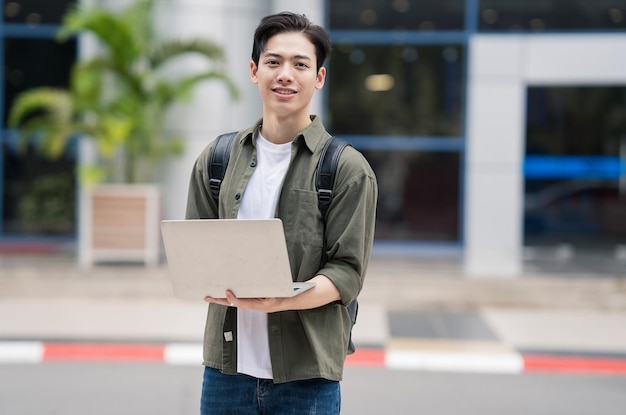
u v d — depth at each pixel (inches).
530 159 584.1
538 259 524.1
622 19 571.5
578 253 563.5
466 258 527.8
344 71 592.1
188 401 267.9
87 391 279.4
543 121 581.0
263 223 99.4
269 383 113.0
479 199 583.8
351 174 110.8
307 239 111.2
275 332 111.1
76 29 462.3
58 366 315.9
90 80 476.7
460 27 582.9
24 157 603.5
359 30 589.3
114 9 532.4
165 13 518.0
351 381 297.6
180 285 106.3
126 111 476.4
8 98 601.6
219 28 526.3
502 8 579.8
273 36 112.8
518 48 578.6
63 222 602.2
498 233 584.1
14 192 605.0
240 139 118.0
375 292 430.9
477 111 581.9
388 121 591.8
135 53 471.8
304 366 110.8
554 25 577.0
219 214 117.3
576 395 282.8
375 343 347.9
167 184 515.5
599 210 581.9
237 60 531.8
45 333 357.7
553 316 410.9
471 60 581.3
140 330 366.3
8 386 285.0
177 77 518.0
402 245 591.8
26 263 458.0
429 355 327.9
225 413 115.6
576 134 580.4
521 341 354.9
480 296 427.2
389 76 589.6
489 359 324.2
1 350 329.7
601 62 573.3
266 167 115.5
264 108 116.6
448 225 589.9
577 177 581.3
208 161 119.3
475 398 276.7
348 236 109.6
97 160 518.3
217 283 104.2
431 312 419.2
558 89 578.9
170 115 520.7
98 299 434.6
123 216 474.9
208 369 117.6
